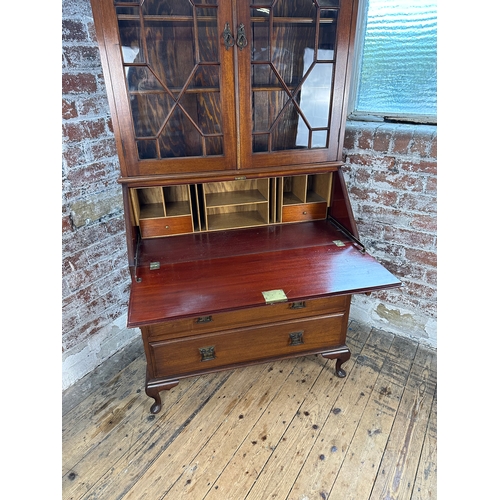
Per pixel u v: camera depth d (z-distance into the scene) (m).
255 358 1.42
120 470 1.27
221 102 1.23
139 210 1.48
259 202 1.52
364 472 1.25
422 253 1.65
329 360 1.73
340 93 1.33
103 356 1.74
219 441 1.36
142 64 1.13
